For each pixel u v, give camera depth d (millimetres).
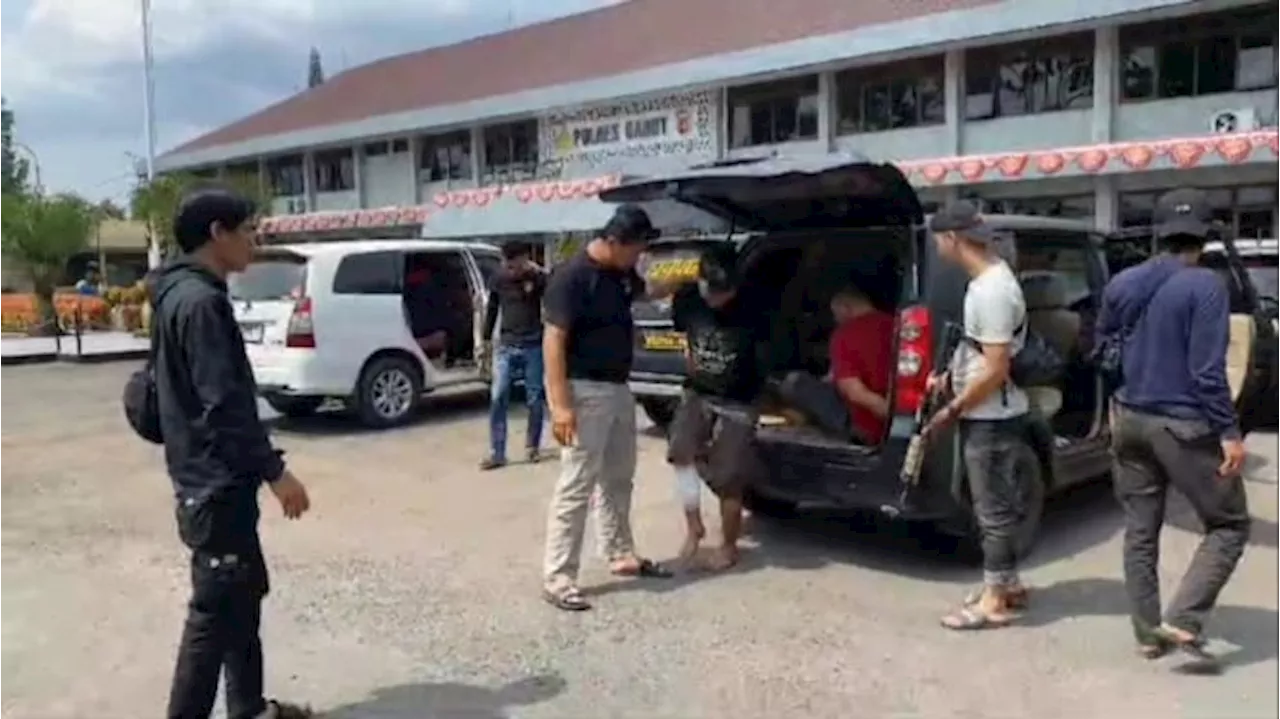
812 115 25234
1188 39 19953
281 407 10570
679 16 32344
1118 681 4117
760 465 5645
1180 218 4117
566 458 5078
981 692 4043
